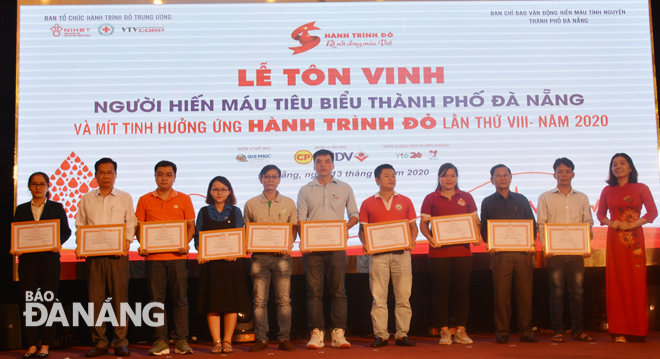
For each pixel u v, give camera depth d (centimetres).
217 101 477
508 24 495
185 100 476
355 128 481
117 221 398
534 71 491
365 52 489
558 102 488
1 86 485
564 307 479
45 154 462
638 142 486
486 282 482
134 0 484
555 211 427
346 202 428
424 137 482
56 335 429
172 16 484
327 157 421
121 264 390
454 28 494
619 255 413
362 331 479
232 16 488
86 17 479
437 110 485
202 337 462
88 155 465
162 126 472
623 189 419
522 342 410
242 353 387
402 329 405
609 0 501
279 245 394
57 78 471
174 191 408
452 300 451
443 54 491
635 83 493
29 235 388
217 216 397
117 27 480
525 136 484
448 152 481
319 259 405
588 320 472
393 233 404
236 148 474
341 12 493
